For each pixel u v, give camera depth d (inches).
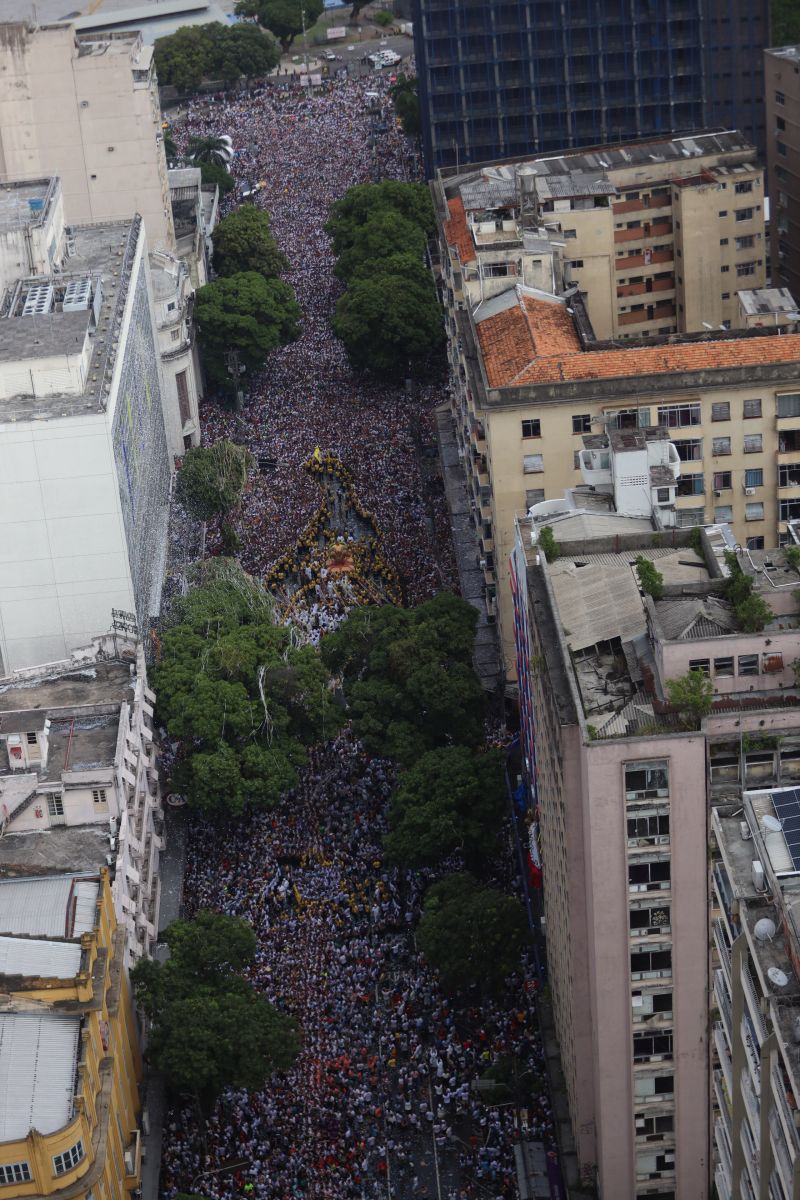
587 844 7657.5
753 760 7440.9
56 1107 7519.7
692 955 7790.4
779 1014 5969.5
